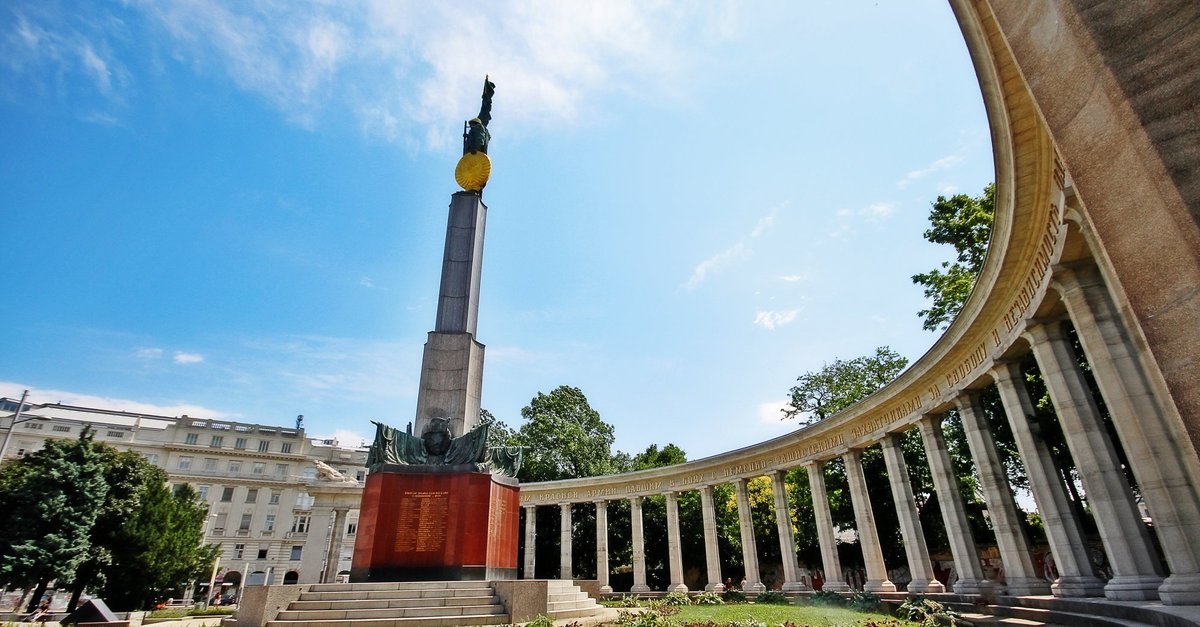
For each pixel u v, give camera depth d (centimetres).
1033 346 1700
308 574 4534
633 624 1570
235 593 8188
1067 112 454
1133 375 1283
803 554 4612
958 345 2122
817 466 3278
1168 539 1172
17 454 8488
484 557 1783
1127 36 421
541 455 5662
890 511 3941
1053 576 2938
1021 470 3188
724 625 1541
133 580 3947
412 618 1438
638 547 4162
